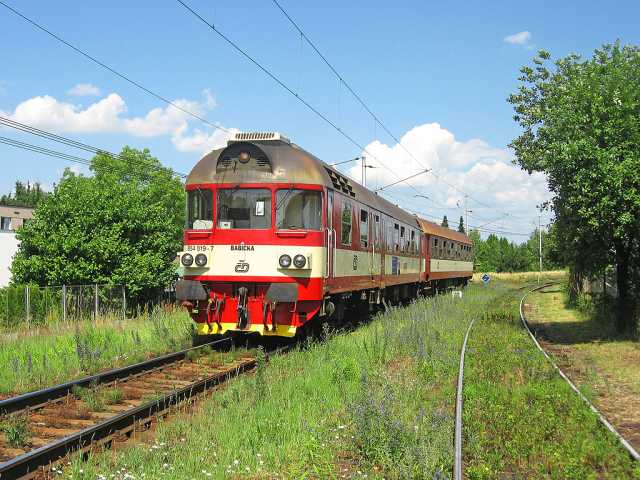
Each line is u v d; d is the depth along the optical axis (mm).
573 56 15508
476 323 18984
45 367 10070
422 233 27109
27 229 21562
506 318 20922
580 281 26766
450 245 36000
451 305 24047
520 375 10430
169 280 22828
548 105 15305
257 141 12781
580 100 13977
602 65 14430
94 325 16312
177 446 6168
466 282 46500
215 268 12273
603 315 18141
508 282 62719
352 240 14938
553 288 47281
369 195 17578
